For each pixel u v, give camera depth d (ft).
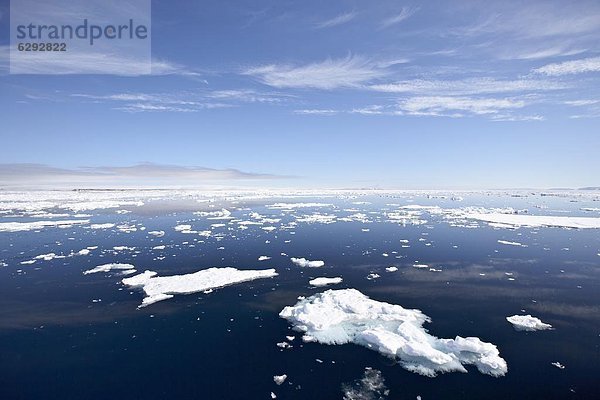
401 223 190.08
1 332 65.26
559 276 96.37
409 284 90.38
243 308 75.51
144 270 101.60
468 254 120.67
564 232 161.68
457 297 81.61
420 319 69.87
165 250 126.00
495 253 121.90
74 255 118.42
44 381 51.08
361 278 95.04
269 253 122.11
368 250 126.82
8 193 491.31
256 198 418.72
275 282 91.50
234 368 54.08
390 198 422.41
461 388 48.85
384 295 82.84
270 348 59.67
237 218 212.64
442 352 56.90
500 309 74.90
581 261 111.24
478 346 56.85
